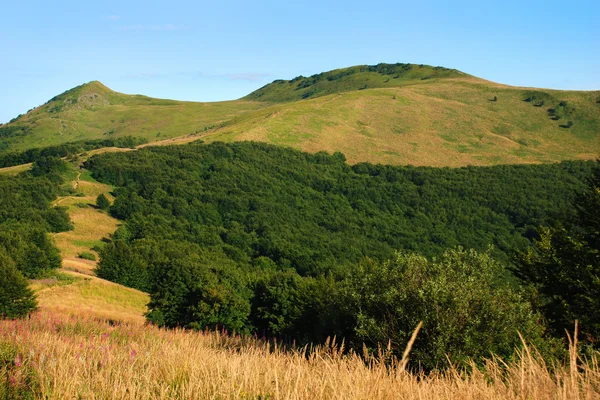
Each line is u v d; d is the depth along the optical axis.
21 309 23.30
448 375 3.46
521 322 9.52
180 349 5.69
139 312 36.91
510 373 3.13
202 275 33.06
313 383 3.26
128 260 50.16
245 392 3.29
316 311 25.67
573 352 2.53
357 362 3.81
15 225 60.69
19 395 3.45
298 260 64.38
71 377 3.60
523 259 17.69
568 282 14.46
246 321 31.80
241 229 75.69
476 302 9.43
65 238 65.88
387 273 11.07
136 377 3.62
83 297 37.72
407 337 9.19
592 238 15.70
